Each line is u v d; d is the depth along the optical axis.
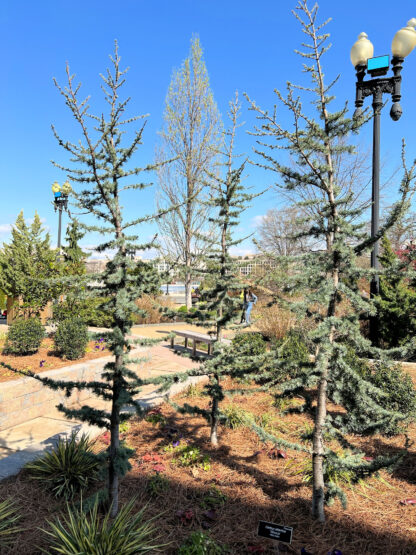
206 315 4.35
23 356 7.25
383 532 3.01
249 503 3.38
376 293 7.49
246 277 4.20
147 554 2.68
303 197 13.52
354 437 4.77
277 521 3.13
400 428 4.73
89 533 2.63
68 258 11.03
